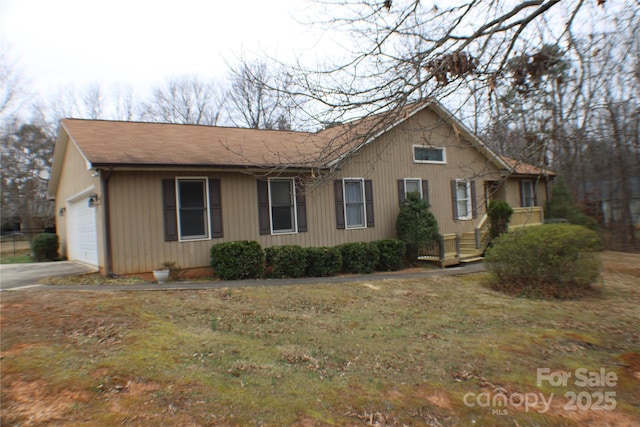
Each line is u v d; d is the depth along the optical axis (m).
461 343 6.19
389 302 8.86
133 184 10.80
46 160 29.22
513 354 5.74
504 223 16.73
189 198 11.66
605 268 13.88
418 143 15.91
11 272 12.12
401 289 10.27
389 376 4.98
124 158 10.50
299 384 4.68
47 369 4.62
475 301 9.08
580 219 20.28
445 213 16.94
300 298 8.92
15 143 27.83
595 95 7.29
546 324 7.23
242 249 11.47
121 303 7.60
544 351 5.86
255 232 12.48
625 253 18.23
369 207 14.83
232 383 4.60
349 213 14.54
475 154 17.84
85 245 13.51
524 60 5.46
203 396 4.24
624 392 4.61
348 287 10.30
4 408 3.85
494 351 5.85
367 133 5.83
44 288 9.29
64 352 5.12
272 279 11.56
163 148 11.93
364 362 5.42
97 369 4.68
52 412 3.80
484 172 6.61
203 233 11.80
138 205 10.84
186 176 11.51
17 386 4.25
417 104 5.62
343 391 4.55
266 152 12.95
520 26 5.22
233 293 9.14
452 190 17.19
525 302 9.01
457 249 15.54
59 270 12.27
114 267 10.52
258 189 12.57
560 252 9.75
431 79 5.35
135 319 6.67
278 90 5.92
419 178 16.20
